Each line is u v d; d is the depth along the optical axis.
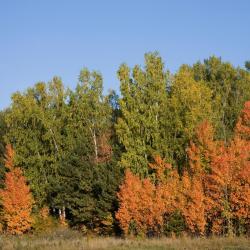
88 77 52.75
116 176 47.78
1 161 58.47
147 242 36.00
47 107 55.72
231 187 38.53
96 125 52.81
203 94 49.81
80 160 51.06
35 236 47.41
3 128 65.31
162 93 47.56
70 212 51.00
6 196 50.84
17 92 55.22
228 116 57.31
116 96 59.91
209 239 35.66
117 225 46.88
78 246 34.06
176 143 45.62
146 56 48.38
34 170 53.72
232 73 64.25
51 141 54.00
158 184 44.81
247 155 38.78
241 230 37.97
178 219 41.41
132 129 47.47
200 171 41.44
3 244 36.69
